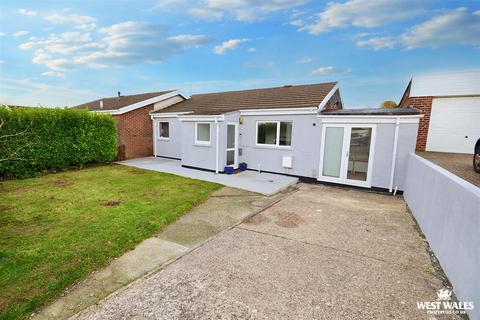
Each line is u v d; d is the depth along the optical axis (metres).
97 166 11.47
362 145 8.23
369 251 3.93
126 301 2.64
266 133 10.45
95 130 11.30
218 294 2.79
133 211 5.39
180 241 4.18
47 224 4.61
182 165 11.55
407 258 3.72
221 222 5.11
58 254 3.51
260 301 2.68
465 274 2.63
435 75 10.16
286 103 10.07
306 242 4.23
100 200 6.19
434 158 8.42
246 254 3.76
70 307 2.53
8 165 8.47
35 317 2.37
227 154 10.53
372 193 7.90
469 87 9.46
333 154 8.86
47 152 9.55
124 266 3.35
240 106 11.43
